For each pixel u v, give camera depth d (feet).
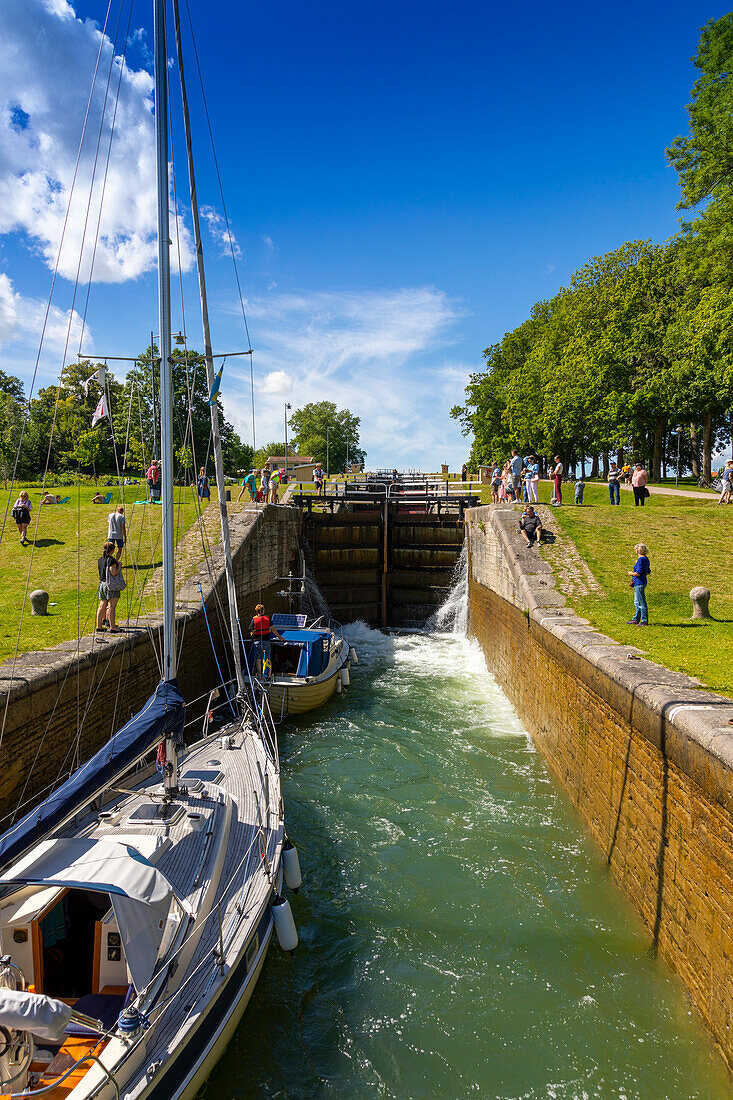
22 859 17.84
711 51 92.12
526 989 22.95
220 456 35.04
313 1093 19.25
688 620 42.24
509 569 57.21
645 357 112.88
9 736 25.45
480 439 189.26
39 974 16.34
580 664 34.14
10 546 64.13
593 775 31.78
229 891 22.33
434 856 31.30
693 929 20.59
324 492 103.91
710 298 91.66
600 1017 21.52
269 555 70.13
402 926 26.40
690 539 60.80
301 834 33.58
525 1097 19.03
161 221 24.75
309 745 45.78
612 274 131.95
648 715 24.52
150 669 38.42
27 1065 13.91
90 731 31.86
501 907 27.27
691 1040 20.01
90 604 47.29
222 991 18.24
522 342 179.32
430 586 86.74
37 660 30.17
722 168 89.61
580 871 29.73
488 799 37.14
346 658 61.00
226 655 53.26
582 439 132.87
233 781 29.86
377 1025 21.71
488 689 60.34
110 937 17.26
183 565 55.11
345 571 88.22
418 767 41.81
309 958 24.82
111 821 23.45
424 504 91.81
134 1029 15.28
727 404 96.17
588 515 68.49
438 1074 19.85
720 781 18.84
